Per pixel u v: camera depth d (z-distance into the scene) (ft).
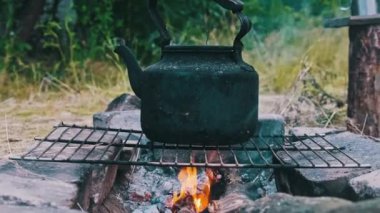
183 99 6.36
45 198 5.62
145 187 8.29
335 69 19.39
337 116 13.09
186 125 6.37
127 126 9.28
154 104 6.52
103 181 7.11
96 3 20.13
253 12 22.95
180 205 7.88
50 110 14.61
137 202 8.04
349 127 11.47
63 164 6.72
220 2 6.63
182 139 6.42
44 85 17.76
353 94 11.49
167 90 6.41
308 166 6.46
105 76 18.33
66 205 5.60
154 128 6.55
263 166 6.40
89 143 7.20
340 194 6.52
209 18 21.65
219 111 6.36
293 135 8.03
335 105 14.12
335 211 4.54
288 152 7.59
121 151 8.26
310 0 23.97
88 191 6.72
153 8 6.94
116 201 7.82
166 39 6.79
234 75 6.40
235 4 6.54
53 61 20.03
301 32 21.94
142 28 21.25
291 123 12.48
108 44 19.75
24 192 5.65
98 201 6.98
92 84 17.69
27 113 14.11
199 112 6.34
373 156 7.41
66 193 5.81
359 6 11.79
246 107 6.55
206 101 6.33
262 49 20.49
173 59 6.56
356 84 11.43
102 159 6.81
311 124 12.49
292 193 7.24
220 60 6.51
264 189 8.11
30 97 16.31
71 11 19.88
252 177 8.34
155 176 8.46
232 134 6.44
